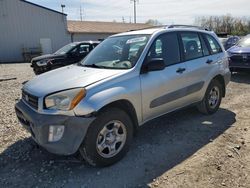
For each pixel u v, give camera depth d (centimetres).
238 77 1012
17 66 1941
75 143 337
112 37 512
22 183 338
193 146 424
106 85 362
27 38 2784
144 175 348
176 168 361
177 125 514
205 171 351
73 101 335
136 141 446
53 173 358
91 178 344
